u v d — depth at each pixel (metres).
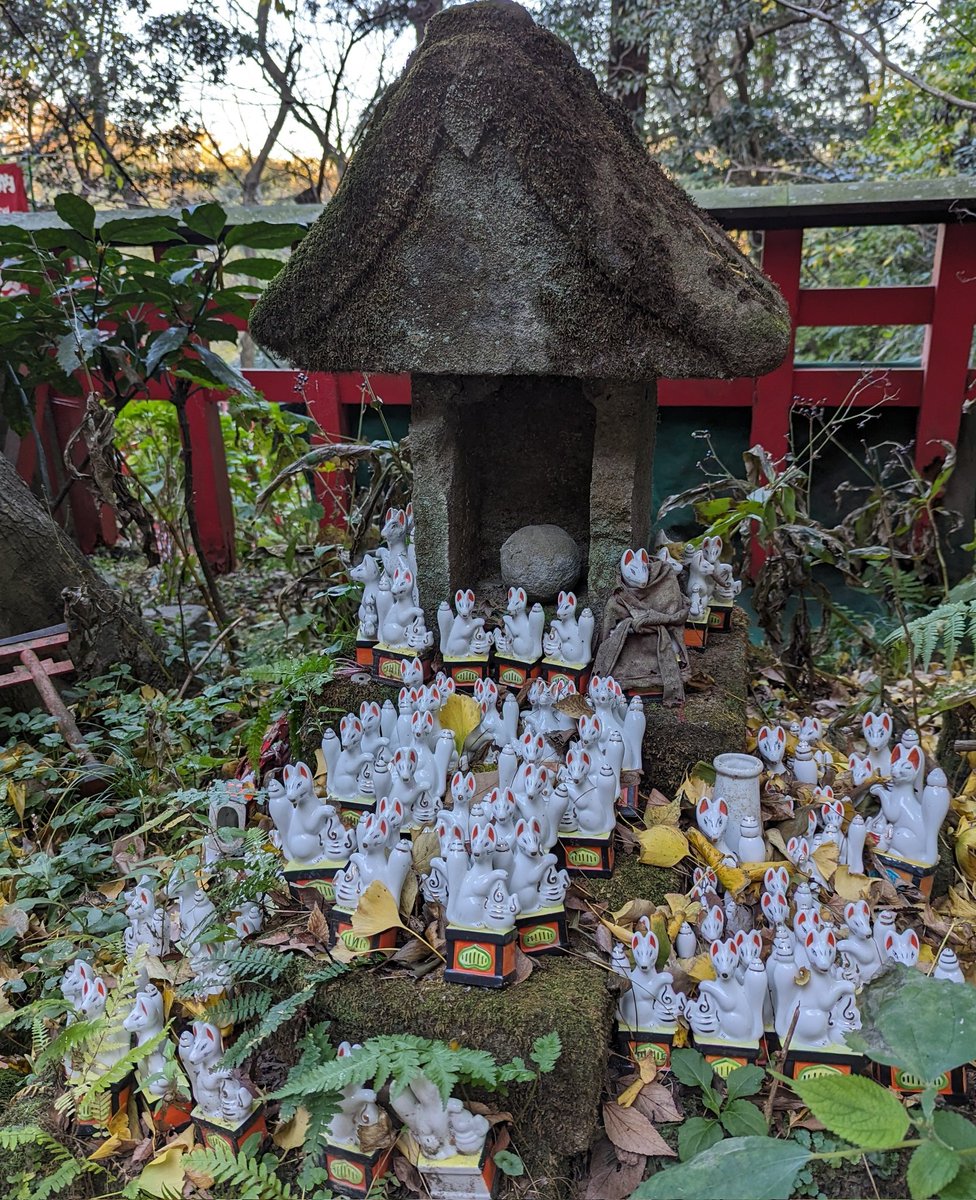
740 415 4.33
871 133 6.86
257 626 4.02
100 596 3.32
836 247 7.17
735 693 2.55
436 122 2.23
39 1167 1.71
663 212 2.23
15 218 4.45
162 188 8.04
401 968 1.80
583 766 2.00
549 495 3.09
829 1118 1.33
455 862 1.74
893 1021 1.45
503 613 2.83
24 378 3.61
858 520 3.52
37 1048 1.83
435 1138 1.55
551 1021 1.64
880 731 2.19
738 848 2.09
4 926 2.15
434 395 2.65
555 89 2.22
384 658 2.61
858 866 2.08
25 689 3.16
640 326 2.24
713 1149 1.41
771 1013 1.74
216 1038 1.64
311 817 1.97
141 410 4.71
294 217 4.37
